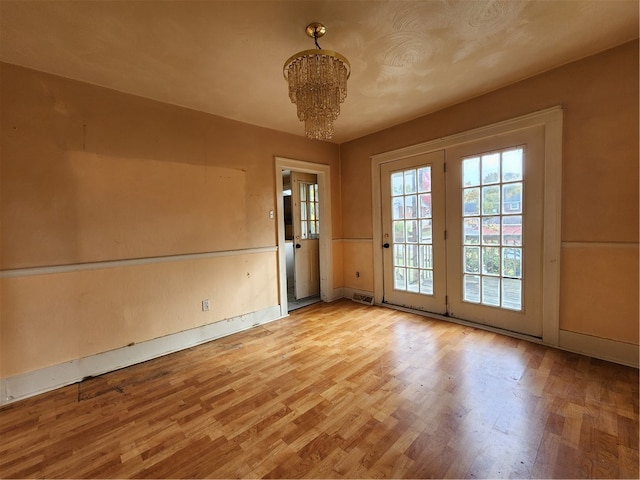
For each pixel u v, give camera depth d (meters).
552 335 2.52
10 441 1.61
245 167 3.25
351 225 4.25
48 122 2.15
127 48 1.91
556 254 2.46
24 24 1.66
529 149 2.55
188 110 2.84
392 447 1.49
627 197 2.13
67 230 2.22
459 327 3.03
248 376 2.23
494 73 2.41
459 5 1.63
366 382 2.08
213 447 1.53
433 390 1.96
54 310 2.17
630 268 2.15
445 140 3.08
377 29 1.81
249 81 2.37
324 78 1.65
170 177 2.73
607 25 1.85
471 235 3.01
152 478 1.35
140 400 1.97
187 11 1.60
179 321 2.78
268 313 3.45
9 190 2.01
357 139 4.05
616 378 2.02
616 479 1.26
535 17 1.75
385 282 3.90
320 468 1.38
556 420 1.63
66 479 1.36
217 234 3.03
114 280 2.43
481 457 1.41
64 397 2.03
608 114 2.16
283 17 1.68
